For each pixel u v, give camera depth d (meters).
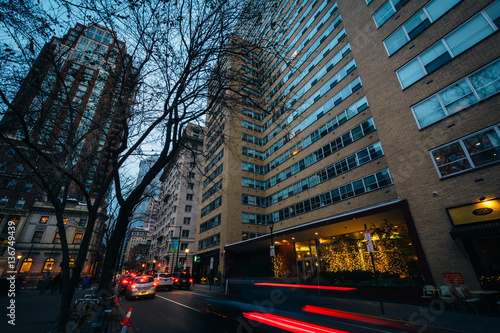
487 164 9.67
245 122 32.56
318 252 18.84
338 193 19.52
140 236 100.75
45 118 5.38
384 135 13.66
